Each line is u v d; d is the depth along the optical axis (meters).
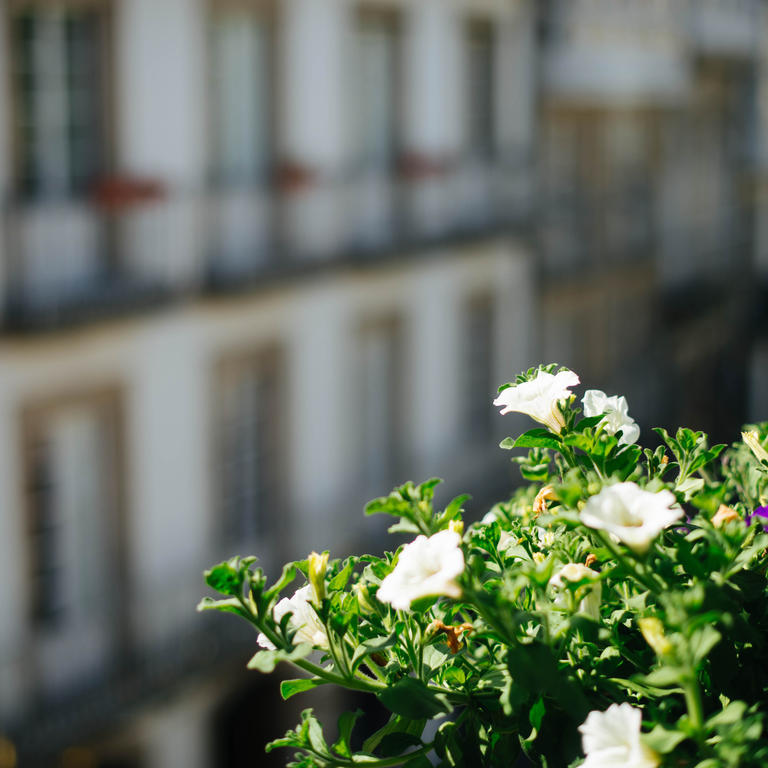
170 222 12.33
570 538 1.92
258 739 13.12
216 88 13.18
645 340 24.97
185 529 12.69
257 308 13.43
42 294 11.17
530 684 1.66
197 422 12.77
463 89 17.72
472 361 18.31
